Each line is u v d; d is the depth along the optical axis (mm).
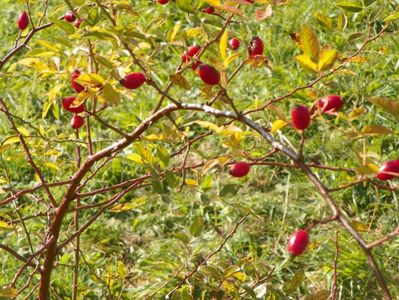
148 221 4270
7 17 6672
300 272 2539
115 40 2064
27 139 2756
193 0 2221
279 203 4277
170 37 2152
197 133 4891
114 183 4559
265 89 5176
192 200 4309
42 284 2502
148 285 3652
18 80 5582
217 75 1783
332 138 4574
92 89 2004
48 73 2285
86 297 3652
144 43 2191
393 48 5398
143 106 5051
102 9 1942
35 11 6488
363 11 2338
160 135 2336
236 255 3883
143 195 2521
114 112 5137
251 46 2203
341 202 4246
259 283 2773
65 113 5230
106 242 4152
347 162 4398
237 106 5062
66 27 2002
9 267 3797
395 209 4078
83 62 2445
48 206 2635
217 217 4152
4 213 2598
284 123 1794
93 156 2258
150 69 2109
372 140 4613
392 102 1564
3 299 2381
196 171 2406
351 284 3584
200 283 2732
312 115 2004
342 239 3744
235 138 1897
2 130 5043
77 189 2467
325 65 1649
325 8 5996
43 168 4609
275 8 6129
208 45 2162
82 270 3779
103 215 4328
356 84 5070
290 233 4023
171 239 4012
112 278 2969
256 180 4520
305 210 4188
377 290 3588
